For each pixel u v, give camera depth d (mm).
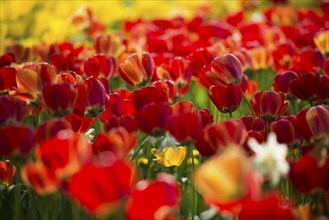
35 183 1781
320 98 2346
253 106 2262
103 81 2303
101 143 1837
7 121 2041
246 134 2012
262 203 1693
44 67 2184
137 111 2109
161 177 1729
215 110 2459
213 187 1688
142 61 2410
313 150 2039
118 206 1697
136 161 2254
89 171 1662
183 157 2168
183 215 2105
